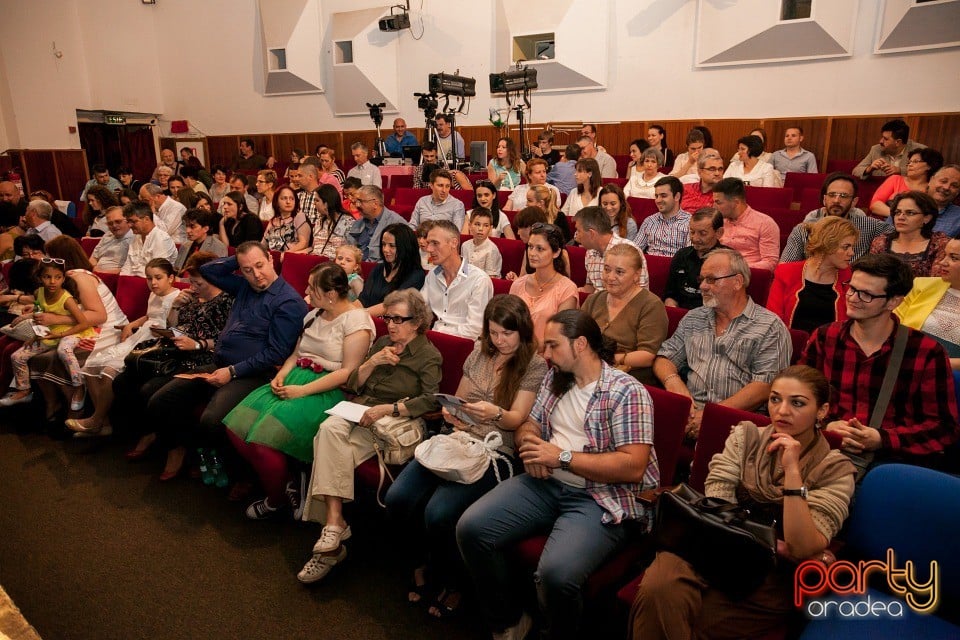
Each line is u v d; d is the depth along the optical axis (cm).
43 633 216
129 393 333
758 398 238
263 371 304
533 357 232
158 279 361
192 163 1062
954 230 346
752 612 161
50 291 361
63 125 1073
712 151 478
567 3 812
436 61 930
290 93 1071
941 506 152
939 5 608
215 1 1111
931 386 203
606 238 349
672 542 164
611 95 816
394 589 235
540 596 183
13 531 274
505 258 428
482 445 221
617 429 196
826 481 167
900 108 652
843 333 219
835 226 277
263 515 279
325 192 494
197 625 218
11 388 389
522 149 765
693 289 336
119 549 261
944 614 156
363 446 249
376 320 304
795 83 704
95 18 1105
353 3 976
